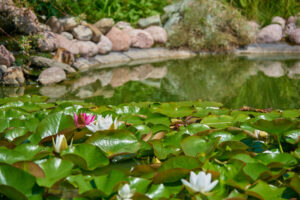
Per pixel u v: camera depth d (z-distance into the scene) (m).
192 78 4.22
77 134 1.56
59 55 4.49
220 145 1.48
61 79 3.87
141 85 3.77
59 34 5.04
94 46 5.25
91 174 1.30
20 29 4.36
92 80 4.00
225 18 6.65
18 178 1.08
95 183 1.12
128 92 3.39
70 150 1.34
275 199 1.09
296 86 3.64
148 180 1.14
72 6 5.86
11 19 4.29
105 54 5.56
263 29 7.04
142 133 1.68
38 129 1.62
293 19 7.54
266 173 1.18
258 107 2.81
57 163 1.18
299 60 5.55
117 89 3.53
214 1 6.92
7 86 3.62
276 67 4.91
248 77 4.21
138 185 1.11
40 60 4.07
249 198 1.12
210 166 1.26
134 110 2.10
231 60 5.69
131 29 6.33
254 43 6.93
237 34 6.68
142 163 1.44
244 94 3.32
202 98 3.17
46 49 4.48
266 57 6.00
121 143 1.48
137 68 4.91
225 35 6.56
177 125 1.90
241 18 6.79
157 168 1.26
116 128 1.58
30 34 4.46
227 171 1.25
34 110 2.16
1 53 3.73
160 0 7.75
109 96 3.18
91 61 5.18
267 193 1.13
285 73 4.43
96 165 1.32
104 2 6.78
